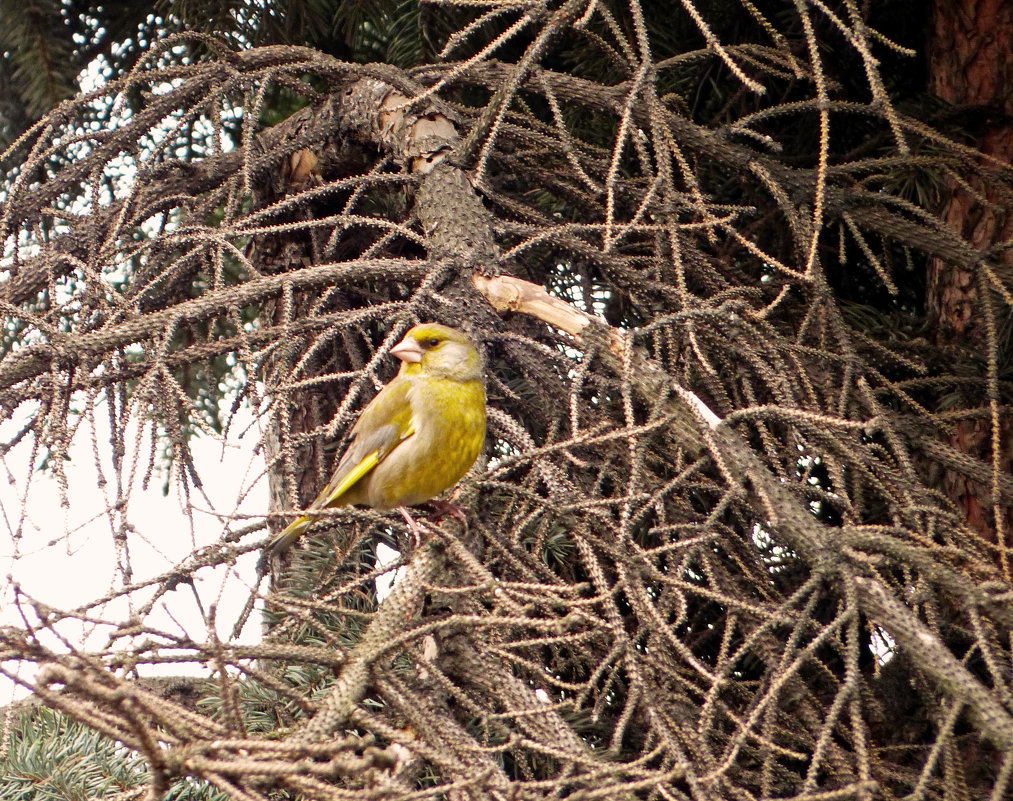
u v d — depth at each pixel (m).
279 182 10.96
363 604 8.81
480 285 8.93
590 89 9.85
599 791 5.08
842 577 6.48
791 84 10.10
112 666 5.68
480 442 8.66
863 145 10.27
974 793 7.18
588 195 10.20
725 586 7.73
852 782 6.65
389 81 10.09
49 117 9.47
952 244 8.95
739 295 8.98
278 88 12.06
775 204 10.09
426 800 5.33
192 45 11.40
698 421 7.46
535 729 6.58
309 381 7.59
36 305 11.05
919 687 7.07
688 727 6.63
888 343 9.47
